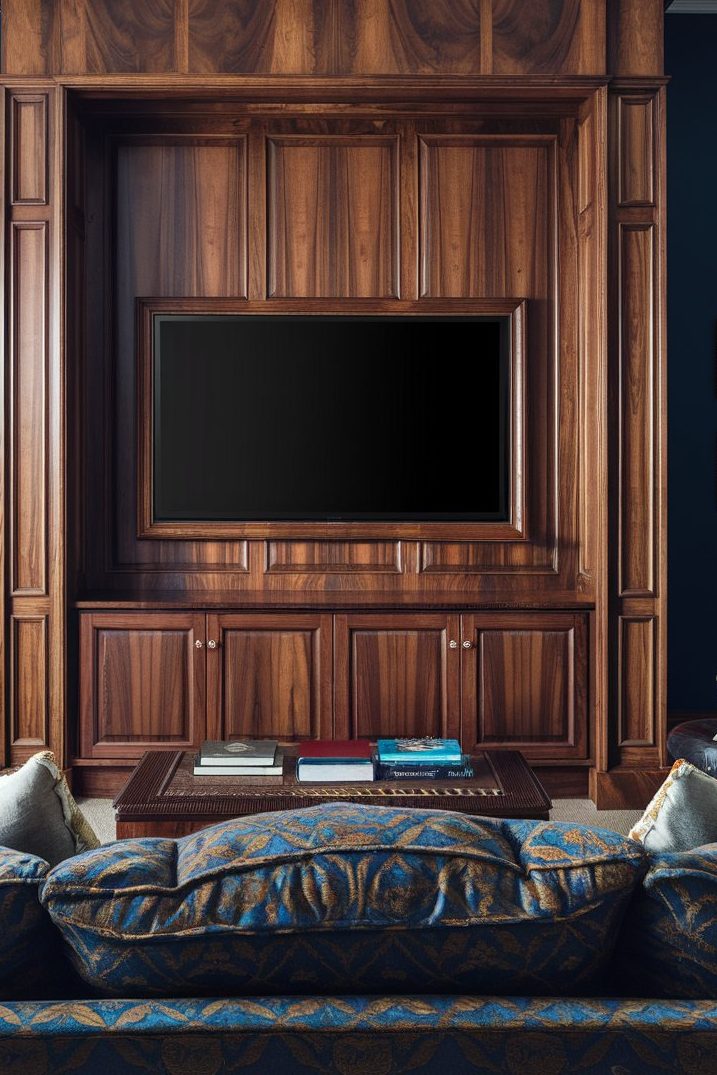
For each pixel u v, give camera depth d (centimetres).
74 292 356
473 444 382
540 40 339
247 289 378
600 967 83
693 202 409
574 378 380
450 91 342
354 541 384
